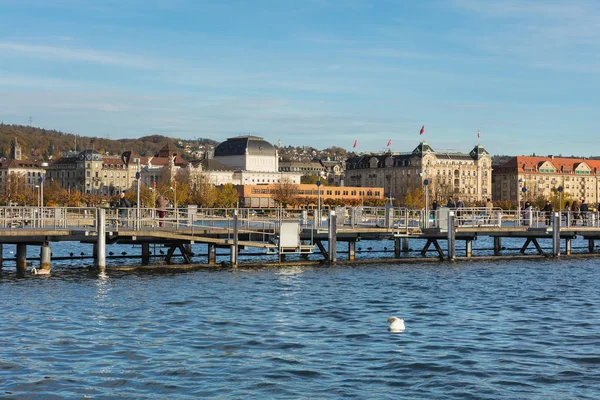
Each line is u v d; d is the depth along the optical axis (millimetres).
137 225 63844
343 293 52594
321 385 29656
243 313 44281
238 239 70375
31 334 37875
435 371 31688
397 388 29328
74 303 46625
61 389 28969
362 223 79688
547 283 59438
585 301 50469
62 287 52969
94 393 28562
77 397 28109
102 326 40031
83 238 60812
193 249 94875
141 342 36438
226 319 42344
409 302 49312
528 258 78938
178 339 37188
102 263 60125
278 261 69562
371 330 39875
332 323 41688
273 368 31969
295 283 56969
